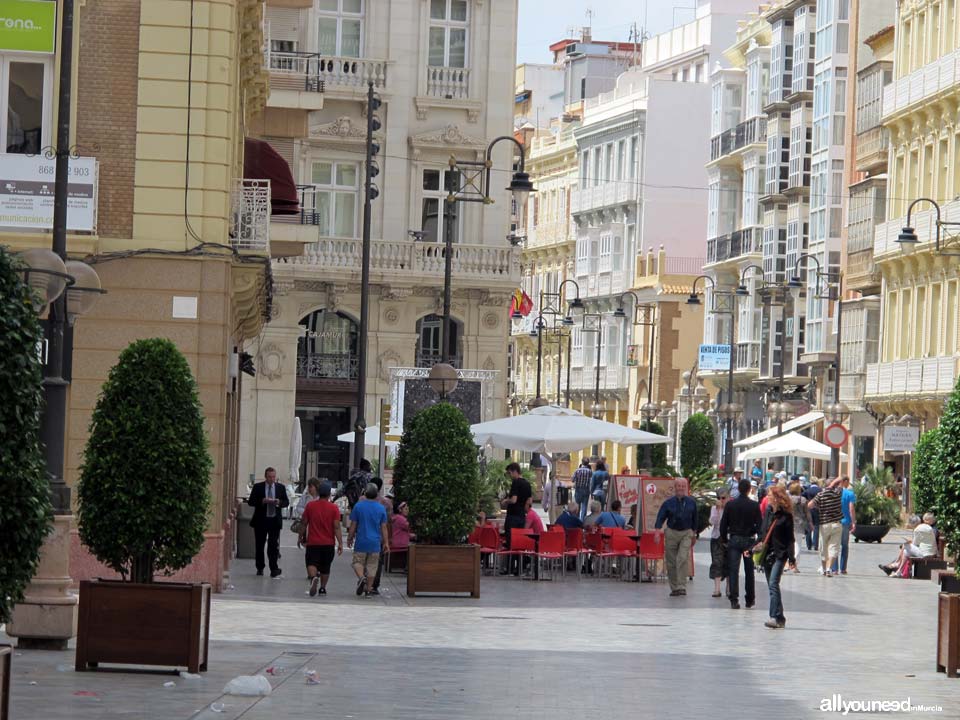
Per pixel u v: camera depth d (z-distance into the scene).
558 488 79.00
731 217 108.88
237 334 42.47
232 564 41.91
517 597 34.97
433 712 17.56
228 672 20.12
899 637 28.36
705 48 122.19
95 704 17.06
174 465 20.88
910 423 76.88
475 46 72.81
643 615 31.70
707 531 65.88
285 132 54.38
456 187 72.25
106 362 32.31
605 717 17.69
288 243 46.41
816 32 96.00
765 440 85.94
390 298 71.50
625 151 122.25
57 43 32.66
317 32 72.19
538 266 140.00
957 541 21.59
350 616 29.25
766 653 25.20
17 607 21.80
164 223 32.72
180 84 32.91
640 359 117.69
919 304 78.75
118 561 21.11
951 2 76.44
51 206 31.91
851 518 46.00
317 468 72.44
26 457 13.70
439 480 34.22
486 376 48.38
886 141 84.19
